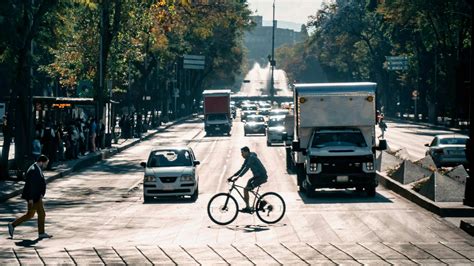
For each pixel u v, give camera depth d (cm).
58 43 6788
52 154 6794
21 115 6047
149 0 8306
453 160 6181
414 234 3209
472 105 3841
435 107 16612
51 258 2694
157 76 16762
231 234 3288
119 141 11500
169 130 15375
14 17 5709
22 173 5769
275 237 3180
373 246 2905
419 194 4325
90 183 6116
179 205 4581
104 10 9525
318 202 4475
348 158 4666
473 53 3872
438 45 14825
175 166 4947
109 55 10662
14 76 6172
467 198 3825
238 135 13550
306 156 4756
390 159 6069
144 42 11425
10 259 2675
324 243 2991
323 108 4900
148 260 2653
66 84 12194
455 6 13788
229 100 13462
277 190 5316
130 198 5053
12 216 4047
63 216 4019
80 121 8575
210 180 6244
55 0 5838
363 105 4894
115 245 2995
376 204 4306
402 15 15012
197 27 12431
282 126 10469
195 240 3130
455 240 3044
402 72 19850
